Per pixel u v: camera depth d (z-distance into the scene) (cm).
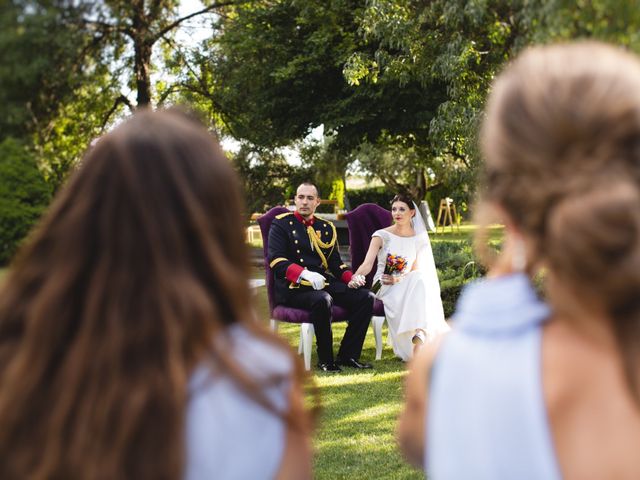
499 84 68
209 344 68
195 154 73
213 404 66
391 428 366
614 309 63
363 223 559
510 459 64
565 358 64
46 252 74
